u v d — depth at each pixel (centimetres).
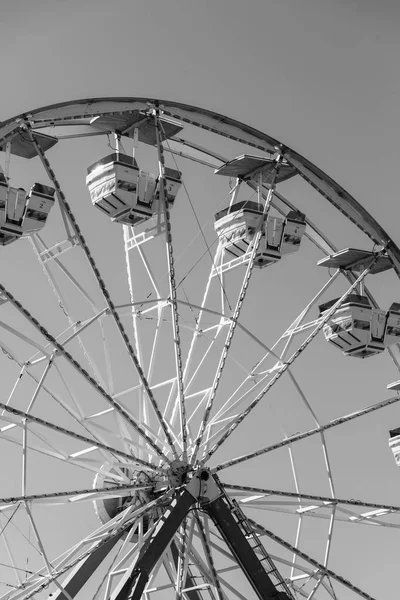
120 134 3891
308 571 3841
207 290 4134
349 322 4172
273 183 4034
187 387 3972
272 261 4156
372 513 4006
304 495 3894
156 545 3600
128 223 3959
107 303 3691
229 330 3894
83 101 3644
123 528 3712
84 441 3678
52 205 3797
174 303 3794
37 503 3631
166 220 3825
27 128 3572
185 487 3688
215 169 4131
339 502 3941
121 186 3841
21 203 3738
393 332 4250
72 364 3653
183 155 4062
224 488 3794
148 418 4006
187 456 3803
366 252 4178
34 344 3631
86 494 3794
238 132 3919
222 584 3756
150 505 3712
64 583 3781
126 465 3769
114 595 3516
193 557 3859
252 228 4053
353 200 4078
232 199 4150
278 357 3969
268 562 3759
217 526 3716
